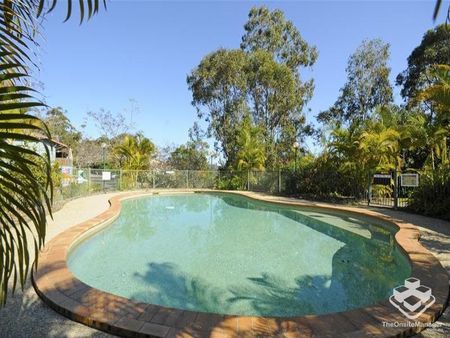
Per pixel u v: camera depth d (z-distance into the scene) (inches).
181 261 240.2
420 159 652.1
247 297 175.9
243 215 469.4
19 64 50.8
